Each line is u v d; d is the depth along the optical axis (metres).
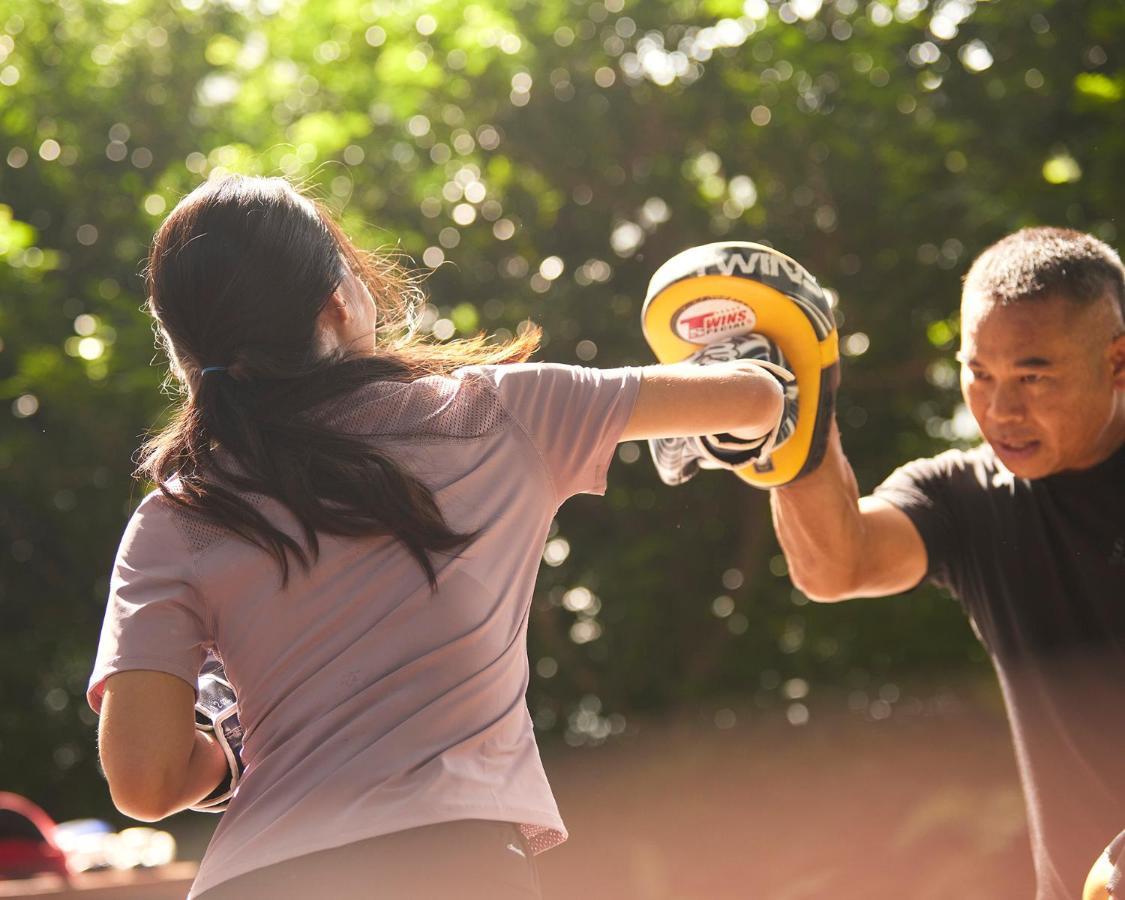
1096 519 3.32
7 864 5.18
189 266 2.52
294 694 2.35
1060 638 3.41
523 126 14.73
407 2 14.30
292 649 2.36
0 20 14.51
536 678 15.07
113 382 12.77
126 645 2.35
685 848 14.13
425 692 2.34
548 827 2.39
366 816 2.24
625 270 15.07
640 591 14.30
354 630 2.36
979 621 3.66
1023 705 3.49
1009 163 12.41
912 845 12.18
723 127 14.28
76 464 13.64
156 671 2.34
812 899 12.52
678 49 14.70
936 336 13.90
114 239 14.44
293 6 14.52
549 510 2.59
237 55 14.65
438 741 2.33
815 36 13.85
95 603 14.89
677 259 3.41
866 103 13.12
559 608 14.97
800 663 14.93
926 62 13.27
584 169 14.97
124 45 14.74
